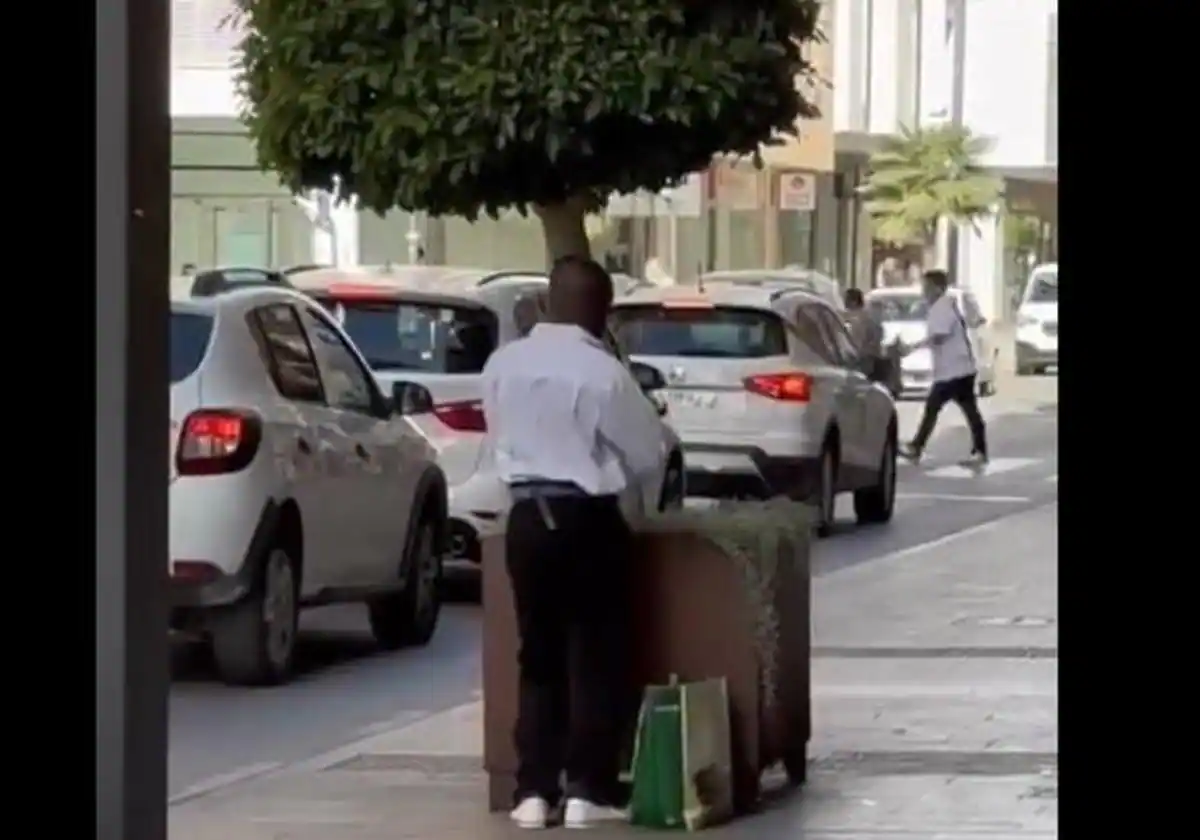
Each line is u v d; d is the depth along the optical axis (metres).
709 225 98.75
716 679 20.78
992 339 103.31
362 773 23.30
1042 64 135.88
